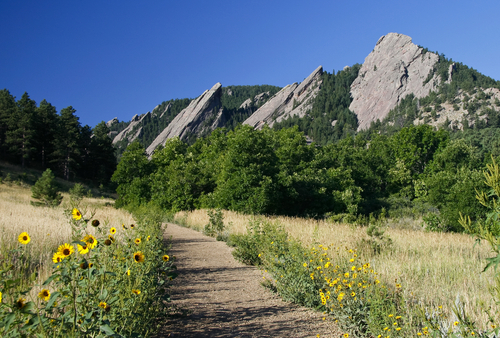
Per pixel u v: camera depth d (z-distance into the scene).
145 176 40.84
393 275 6.03
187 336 3.98
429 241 11.30
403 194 45.69
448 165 44.62
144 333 3.46
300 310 5.27
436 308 4.23
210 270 8.24
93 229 8.83
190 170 33.44
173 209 31.39
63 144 60.38
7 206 21.09
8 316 1.95
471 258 8.24
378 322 3.96
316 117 193.12
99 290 2.64
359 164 48.28
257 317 4.86
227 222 17.56
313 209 33.34
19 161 58.84
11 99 66.88
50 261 5.64
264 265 7.89
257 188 27.62
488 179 2.38
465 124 136.62
